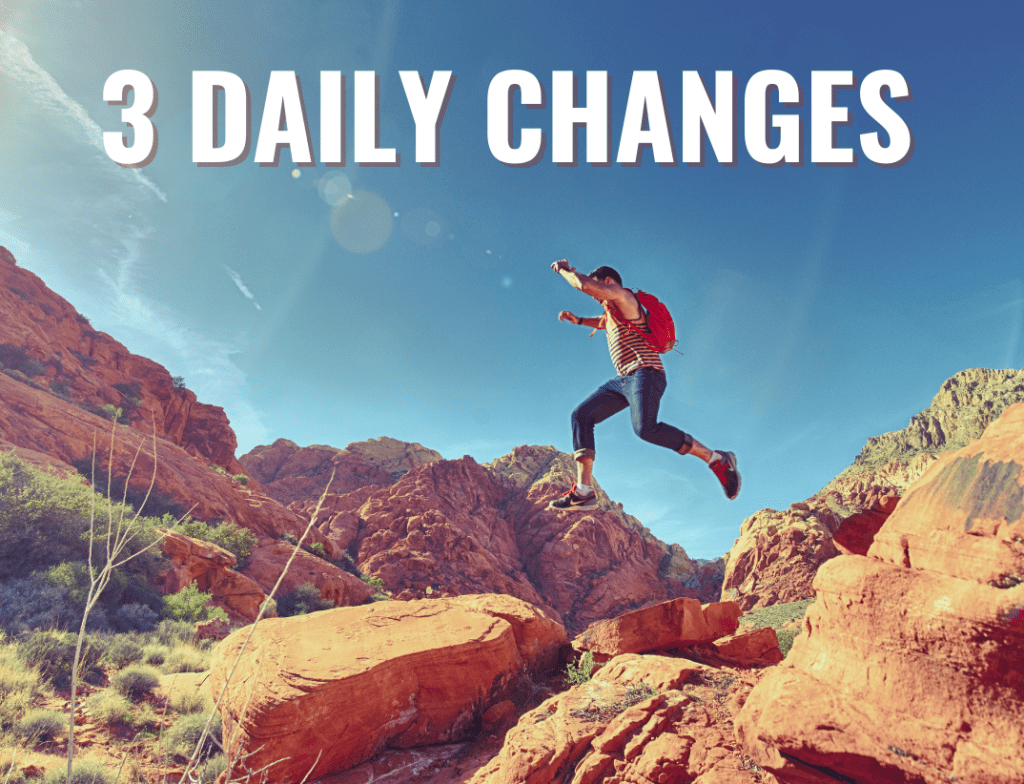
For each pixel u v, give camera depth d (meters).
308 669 8.09
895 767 3.17
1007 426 3.45
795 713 3.62
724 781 4.71
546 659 10.82
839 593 3.76
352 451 135.25
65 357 59.50
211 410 83.88
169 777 6.55
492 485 116.12
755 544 74.88
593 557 96.44
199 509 42.44
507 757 6.16
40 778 6.33
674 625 9.52
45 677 9.36
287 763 7.31
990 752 2.87
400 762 8.04
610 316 3.18
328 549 58.59
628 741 5.80
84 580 15.92
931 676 3.18
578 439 3.07
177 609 21.03
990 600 2.92
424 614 10.41
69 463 34.88
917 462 112.81
